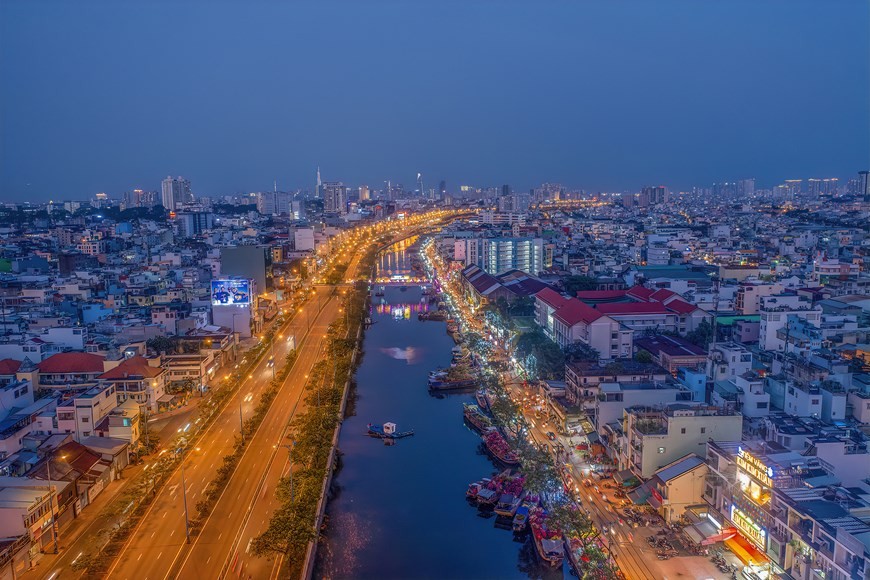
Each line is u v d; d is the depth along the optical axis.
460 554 169.12
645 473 181.00
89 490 186.25
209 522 174.88
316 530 167.12
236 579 150.75
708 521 161.25
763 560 143.38
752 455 151.38
